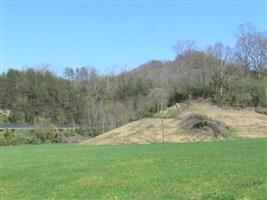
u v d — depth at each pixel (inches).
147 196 919.7
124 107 5654.5
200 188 951.0
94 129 5083.7
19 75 6176.2
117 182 1142.3
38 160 1951.3
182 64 5206.7
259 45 5083.7
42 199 973.2
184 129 3496.6
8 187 1187.9
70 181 1214.3
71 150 2687.0
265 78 4687.5
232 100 4249.5
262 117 3848.4
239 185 930.7
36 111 6008.9
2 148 3348.9
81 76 6638.8
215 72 4776.1
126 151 2309.3
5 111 5964.6
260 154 1667.1
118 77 6407.5
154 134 3506.4
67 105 6092.5
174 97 4611.2
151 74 6259.8
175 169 1322.6
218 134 3366.1
